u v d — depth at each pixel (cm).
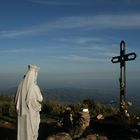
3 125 2052
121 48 2072
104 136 1542
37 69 1248
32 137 1237
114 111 2405
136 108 2062
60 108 2536
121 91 2019
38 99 1241
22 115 1217
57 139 1451
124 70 2047
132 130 1633
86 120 1623
